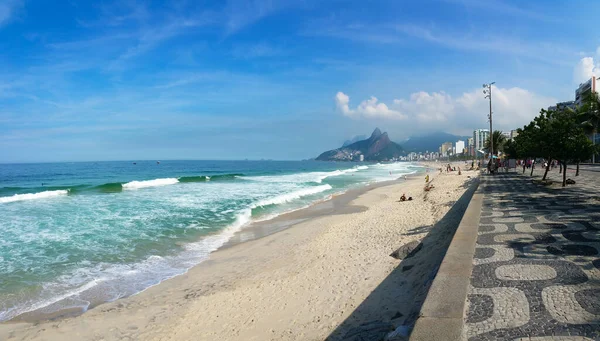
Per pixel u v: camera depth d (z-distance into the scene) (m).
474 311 4.15
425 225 13.12
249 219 18.64
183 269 10.70
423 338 3.45
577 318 3.83
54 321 7.39
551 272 5.26
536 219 9.59
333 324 6.12
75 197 25.55
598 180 23.89
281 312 7.13
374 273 8.39
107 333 6.88
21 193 27.98
